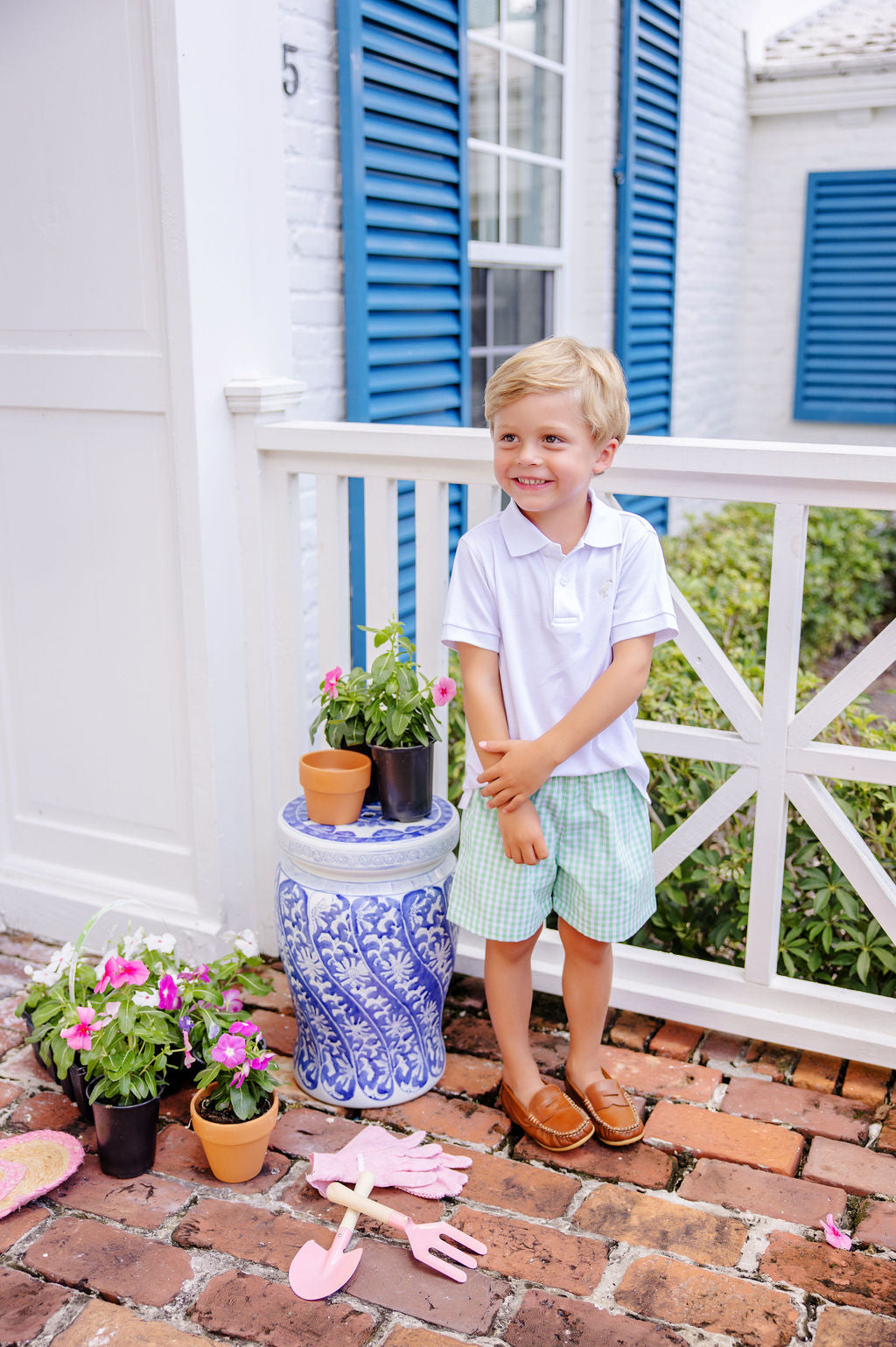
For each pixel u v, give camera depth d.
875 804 2.60
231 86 2.17
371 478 2.26
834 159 6.45
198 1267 1.66
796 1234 1.72
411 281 2.94
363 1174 1.76
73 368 2.31
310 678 2.83
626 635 1.73
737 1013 2.16
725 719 2.83
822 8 6.80
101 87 2.14
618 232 4.45
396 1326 1.55
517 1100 1.95
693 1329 1.55
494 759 1.76
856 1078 2.09
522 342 4.14
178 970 2.05
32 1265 1.66
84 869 2.64
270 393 2.26
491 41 3.57
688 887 2.42
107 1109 1.79
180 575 2.30
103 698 2.49
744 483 1.97
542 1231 1.72
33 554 2.49
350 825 2.04
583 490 1.71
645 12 4.38
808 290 6.65
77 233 2.24
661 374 5.19
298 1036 2.11
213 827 2.39
